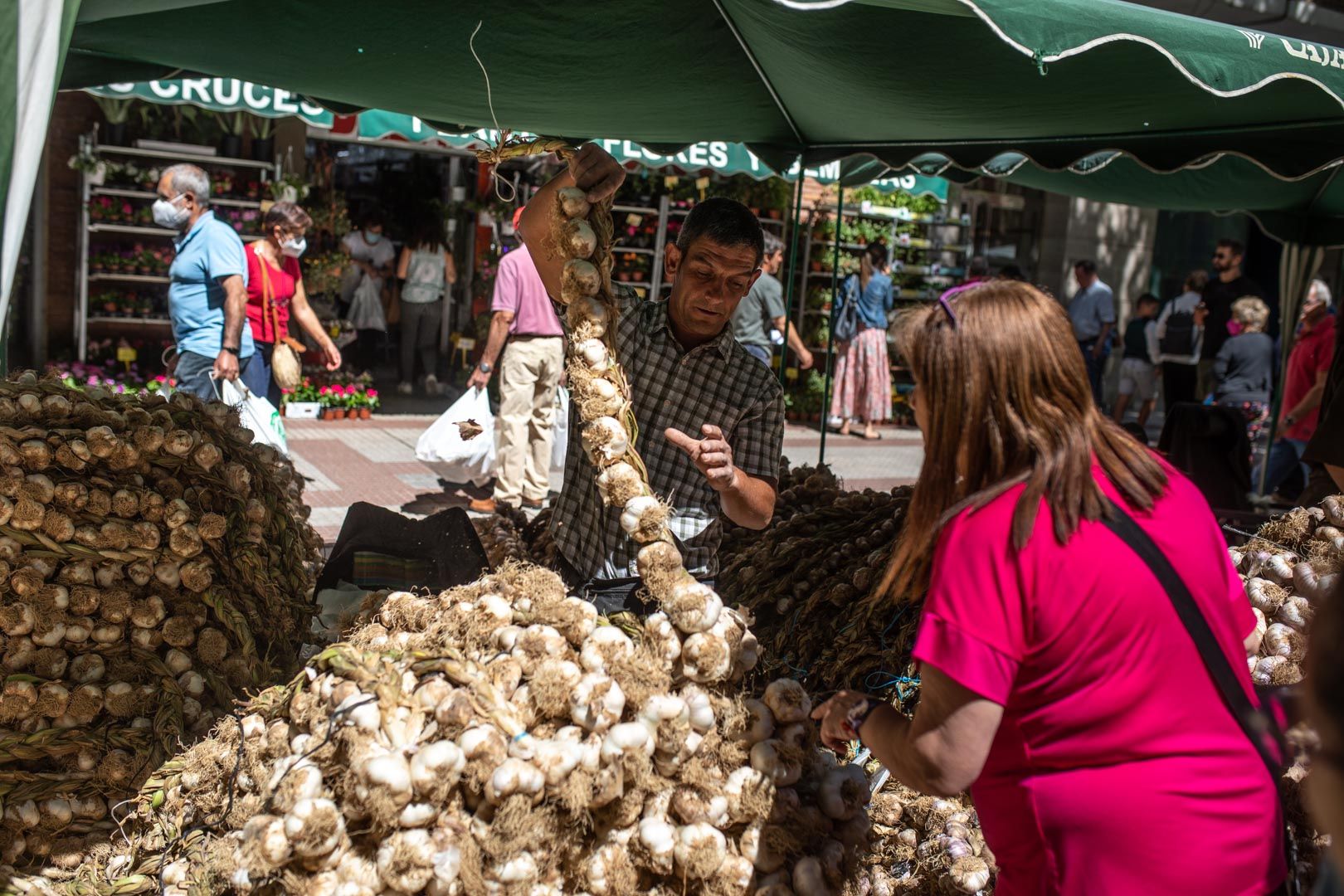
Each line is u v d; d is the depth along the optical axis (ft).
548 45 11.80
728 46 12.00
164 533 9.32
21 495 8.71
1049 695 5.13
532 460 24.58
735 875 6.31
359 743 5.80
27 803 8.23
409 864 5.68
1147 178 21.15
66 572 8.90
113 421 9.50
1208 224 53.42
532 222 7.88
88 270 35.58
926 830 8.46
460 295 44.01
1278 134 14.23
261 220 35.91
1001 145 16.38
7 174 6.55
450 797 5.95
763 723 6.48
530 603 6.73
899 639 10.16
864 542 11.63
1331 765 3.68
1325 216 23.68
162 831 7.28
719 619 6.60
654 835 6.23
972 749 5.06
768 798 6.38
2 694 8.43
